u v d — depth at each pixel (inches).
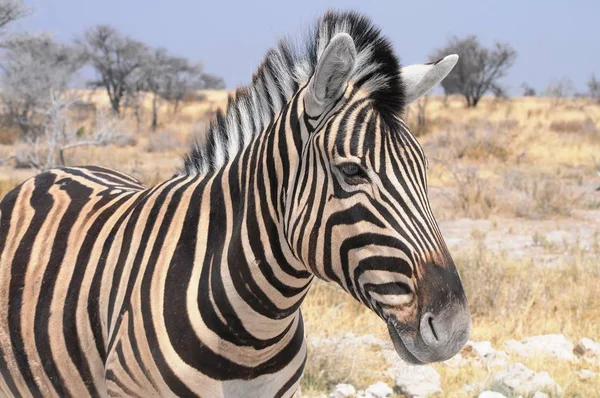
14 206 181.2
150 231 155.0
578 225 735.1
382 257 124.1
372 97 130.9
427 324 121.5
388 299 124.3
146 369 144.0
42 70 1878.7
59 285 161.0
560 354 339.0
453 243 625.0
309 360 303.1
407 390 287.0
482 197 813.2
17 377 167.9
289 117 141.6
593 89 3304.6
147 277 148.7
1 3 1439.5
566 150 1444.4
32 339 161.8
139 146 1828.2
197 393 144.5
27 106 1820.9
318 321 347.9
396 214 124.3
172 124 2578.7
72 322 157.0
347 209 126.2
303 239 132.5
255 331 145.9
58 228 169.5
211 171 161.0
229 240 147.1
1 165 1256.2
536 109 2561.5
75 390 159.8
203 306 143.9
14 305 165.8
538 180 987.9
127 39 2719.0
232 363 146.0
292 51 150.6
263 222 143.6
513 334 373.1
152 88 2785.4
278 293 145.2
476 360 328.5
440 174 1073.5
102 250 159.8
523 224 738.2
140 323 145.0
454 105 2984.7
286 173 139.2
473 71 2866.6
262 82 154.6
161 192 161.0
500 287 424.2
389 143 127.4
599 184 1043.3
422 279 122.9
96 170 198.7
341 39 124.2
